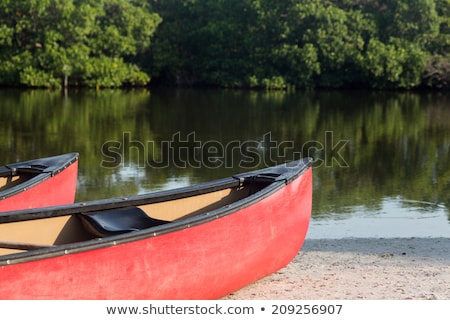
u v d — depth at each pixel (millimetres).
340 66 40688
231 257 6168
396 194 12805
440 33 42156
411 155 18016
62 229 6199
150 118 25016
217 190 6973
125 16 40281
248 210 6289
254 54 41188
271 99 34219
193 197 6859
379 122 25141
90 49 39250
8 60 38219
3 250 5633
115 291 5340
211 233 5957
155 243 5551
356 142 20250
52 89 37688
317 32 40375
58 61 37375
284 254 6887
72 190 8500
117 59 39594
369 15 41500
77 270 5129
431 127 23906
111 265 5305
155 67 41500
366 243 8844
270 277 7211
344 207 11547
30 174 8164
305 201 7109
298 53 40094
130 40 39781
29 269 4898
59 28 38438
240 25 41781
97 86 38906
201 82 42500
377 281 7129
